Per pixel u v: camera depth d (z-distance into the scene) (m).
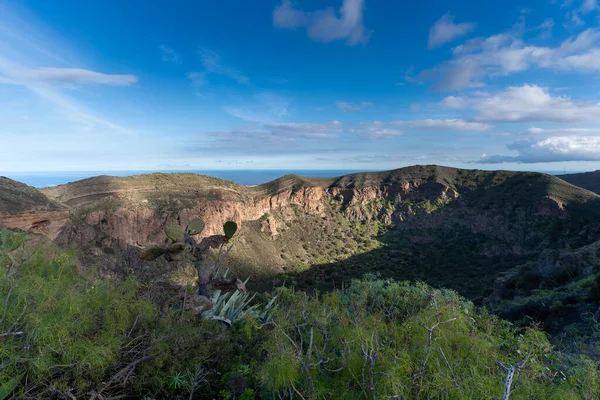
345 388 2.45
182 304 4.38
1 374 2.12
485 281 60.22
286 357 2.42
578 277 29.47
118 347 2.77
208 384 3.11
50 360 2.38
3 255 3.13
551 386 2.70
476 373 2.43
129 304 3.46
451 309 3.40
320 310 3.77
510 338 3.93
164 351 3.06
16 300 2.52
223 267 60.25
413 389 2.39
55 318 2.45
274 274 69.56
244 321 4.56
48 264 3.49
